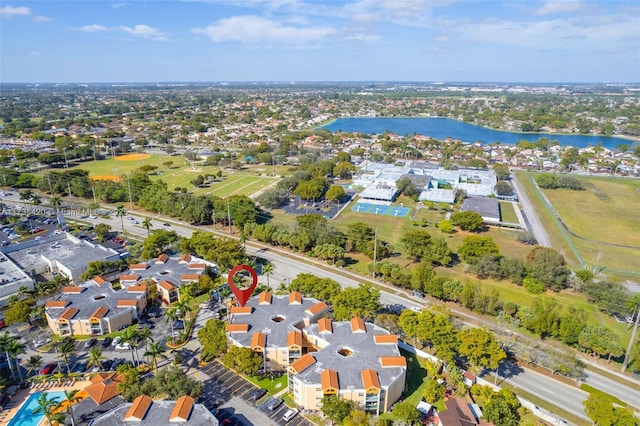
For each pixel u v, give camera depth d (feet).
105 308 409.49
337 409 280.92
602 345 352.49
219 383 334.03
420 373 348.18
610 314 434.71
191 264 507.30
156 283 468.75
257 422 293.64
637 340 378.32
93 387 311.06
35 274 522.88
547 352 351.25
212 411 302.25
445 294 448.24
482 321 419.95
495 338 357.20
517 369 353.72
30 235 650.02
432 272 469.57
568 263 560.61
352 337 354.33
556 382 338.34
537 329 387.14
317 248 561.84
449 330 347.36
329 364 319.68
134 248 564.71
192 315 432.66
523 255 581.53
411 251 560.61
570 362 335.67
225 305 451.94
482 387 313.32
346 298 404.57
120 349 375.66
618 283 458.09
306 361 318.65
